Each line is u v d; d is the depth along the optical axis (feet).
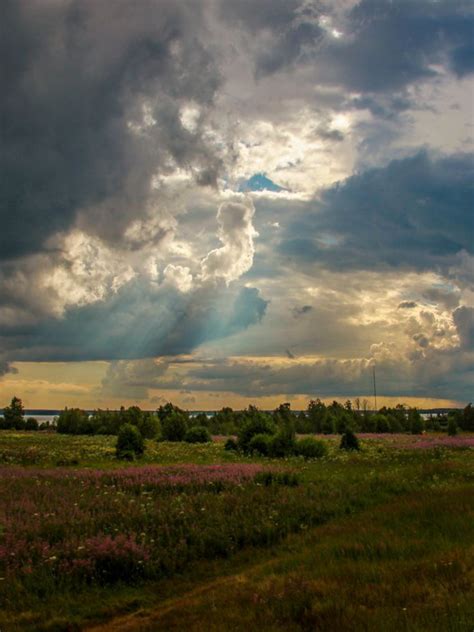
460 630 23.27
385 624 24.71
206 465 93.45
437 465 84.53
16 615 31.01
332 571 33.78
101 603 32.99
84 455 125.29
